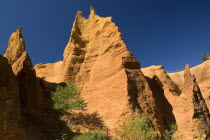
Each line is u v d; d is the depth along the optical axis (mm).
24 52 26109
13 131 10711
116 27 34719
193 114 26234
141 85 27172
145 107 24844
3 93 11117
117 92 26219
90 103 27578
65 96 23203
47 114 21750
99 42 36312
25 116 18453
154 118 24375
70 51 36594
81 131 20078
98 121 23609
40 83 27359
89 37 39000
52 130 18281
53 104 22906
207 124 25438
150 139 19000
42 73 42406
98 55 34688
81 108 25297
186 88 29797
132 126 19156
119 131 21562
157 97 31734
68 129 19828
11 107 11141
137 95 25797
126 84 25672
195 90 28016
